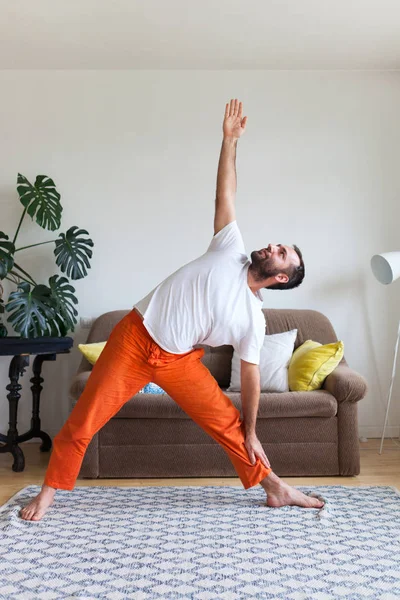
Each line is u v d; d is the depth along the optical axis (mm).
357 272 4547
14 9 3529
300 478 3486
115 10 3557
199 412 2766
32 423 4098
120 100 4504
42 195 4160
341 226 4551
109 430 3480
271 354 3904
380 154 4559
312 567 2215
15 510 2801
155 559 2283
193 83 4516
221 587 2051
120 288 4496
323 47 4121
